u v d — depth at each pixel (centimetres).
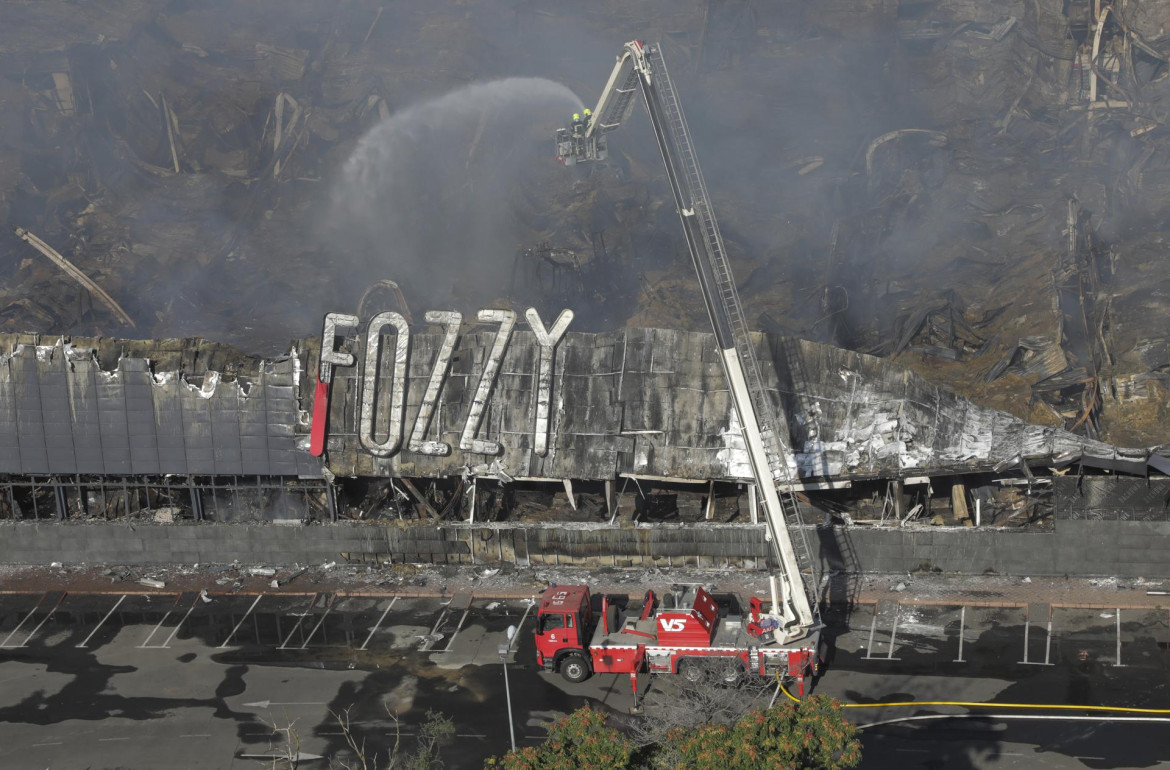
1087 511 5409
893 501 5762
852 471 5672
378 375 5928
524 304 9294
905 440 5659
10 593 5969
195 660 5300
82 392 6078
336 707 4856
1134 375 7250
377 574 5975
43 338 6325
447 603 5653
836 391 5722
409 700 4869
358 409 5938
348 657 5241
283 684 5056
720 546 5769
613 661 4859
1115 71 13525
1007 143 12544
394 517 6131
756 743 3416
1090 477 5394
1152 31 13375
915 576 5616
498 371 5881
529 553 5944
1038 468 5541
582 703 4766
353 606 5688
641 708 4700
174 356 6344
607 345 5844
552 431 5831
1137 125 11912
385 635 5406
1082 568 5469
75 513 6353
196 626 5591
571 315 5812
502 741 4531
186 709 4912
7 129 13212
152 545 6169
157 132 13888
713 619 4888
